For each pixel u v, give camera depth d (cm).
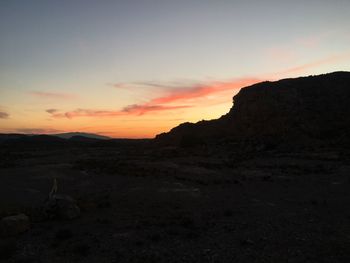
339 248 1130
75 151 8688
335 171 3180
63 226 1461
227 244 1195
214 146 7169
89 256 1089
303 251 1111
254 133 7812
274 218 1562
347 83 9312
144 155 6356
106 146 12112
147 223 1490
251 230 1369
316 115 7669
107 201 1988
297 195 2131
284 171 3325
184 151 6662
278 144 6316
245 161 4475
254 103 9031
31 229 1409
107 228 1423
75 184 2798
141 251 1130
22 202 2042
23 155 6850
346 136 6100
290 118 7738
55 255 1099
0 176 3309
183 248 1156
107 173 3481
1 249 1112
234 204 1902
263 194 2200
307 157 4522
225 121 9556
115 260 1052
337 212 1655
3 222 1340
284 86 9600
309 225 1430
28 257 1080
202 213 1689
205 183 2677
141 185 2655
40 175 3362
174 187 2534
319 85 9419
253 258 1057
